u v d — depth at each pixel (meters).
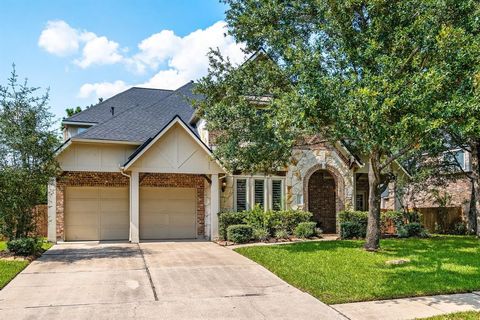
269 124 12.75
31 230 14.48
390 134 9.54
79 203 19.38
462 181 24.06
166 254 14.27
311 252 13.52
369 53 11.02
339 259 12.27
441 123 9.43
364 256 12.76
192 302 8.41
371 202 14.13
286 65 13.77
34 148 13.72
